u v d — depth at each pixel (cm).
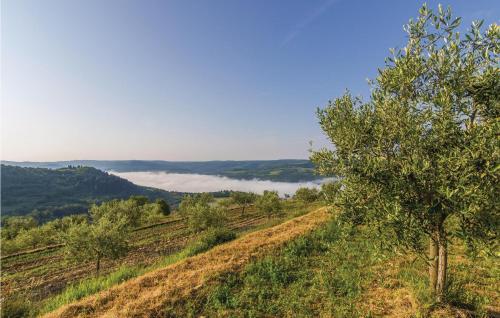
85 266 3228
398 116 753
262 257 1602
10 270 3288
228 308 1131
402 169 713
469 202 617
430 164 681
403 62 747
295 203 7819
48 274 3019
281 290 1245
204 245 2211
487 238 635
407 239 717
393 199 725
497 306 947
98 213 5272
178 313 1083
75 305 1167
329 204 918
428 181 690
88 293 1459
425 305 892
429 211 704
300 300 1146
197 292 1224
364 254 1524
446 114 672
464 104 693
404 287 1145
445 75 715
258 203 6256
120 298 1204
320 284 1264
